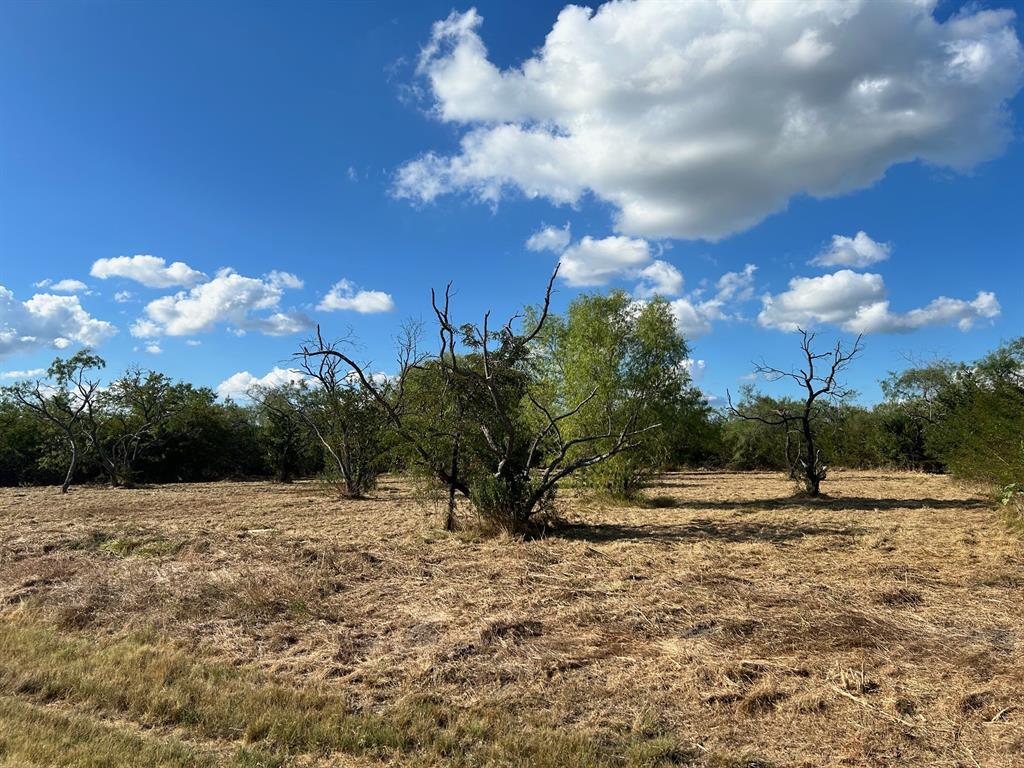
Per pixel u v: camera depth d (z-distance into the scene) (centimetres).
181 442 4266
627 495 2336
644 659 654
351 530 1608
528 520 1474
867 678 589
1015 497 1639
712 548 1286
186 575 1020
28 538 1440
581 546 1308
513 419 1580
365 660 674
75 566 1096
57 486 3797
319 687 596
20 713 522
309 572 1033
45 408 3422
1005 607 810
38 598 900
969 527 1557
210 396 4609
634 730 504
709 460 5334
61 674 615
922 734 491
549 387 2317
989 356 2975
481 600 877
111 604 873
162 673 622
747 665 621
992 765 448
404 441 1570
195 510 2214
